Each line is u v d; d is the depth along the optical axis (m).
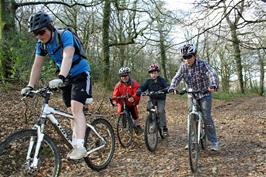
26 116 8.59
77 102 4.67
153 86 7.71
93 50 20.31
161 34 19.72
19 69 10.60
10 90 12.20
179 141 7.95
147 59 30.31
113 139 5.84
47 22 4.25
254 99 25.14
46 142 4.41
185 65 6.22
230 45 11.33
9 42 12.05
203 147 6.66
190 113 5.69
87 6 17.39
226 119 12.45
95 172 5.62
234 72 35.19
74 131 4.84
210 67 6.08
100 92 17.59
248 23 10.22
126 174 5.52
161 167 5.83
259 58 23.41
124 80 7.45
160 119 7.88
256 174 5.30
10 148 4.23
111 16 22.38
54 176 4.51
